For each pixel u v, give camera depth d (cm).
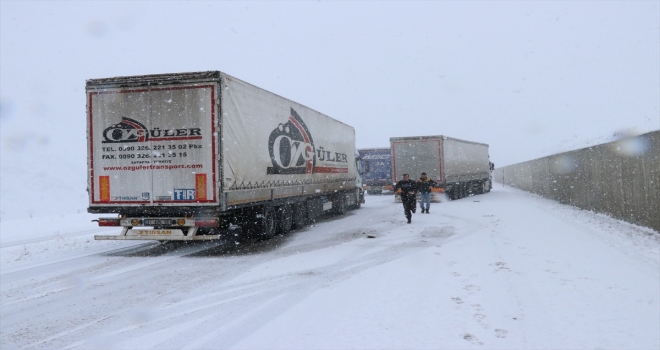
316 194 1639
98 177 1056
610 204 1462
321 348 452
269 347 463
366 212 2123
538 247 972
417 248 1038
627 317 513
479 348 439
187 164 1014
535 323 504
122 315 596
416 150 2656
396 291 657
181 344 483
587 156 1750
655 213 1106
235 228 1273
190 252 1111
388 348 445
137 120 1035
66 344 498
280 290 703
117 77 1036
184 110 1014
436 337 471
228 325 542
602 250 918
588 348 432
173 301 658
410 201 1575
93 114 1056
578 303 569
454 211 1997
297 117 1457
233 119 1052
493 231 1274
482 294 625
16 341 512
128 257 1053
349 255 984
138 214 1053
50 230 1708
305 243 1196
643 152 1173
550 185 2628
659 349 426
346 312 568
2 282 810
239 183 1075
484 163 3672
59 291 737
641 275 703
